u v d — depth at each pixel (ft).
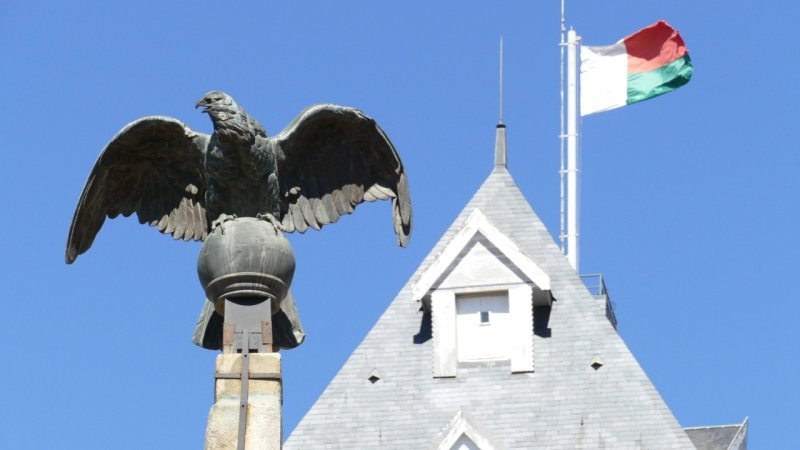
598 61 385.09
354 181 165.48
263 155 160.66
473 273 312.91
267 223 158.40
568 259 325.21
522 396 305.73
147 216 164.25
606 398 304.30
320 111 163.32
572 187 347.56
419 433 304.71
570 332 311.27
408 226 165.58
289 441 304.71
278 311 158.40
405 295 319.06
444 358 310.04
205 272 156.04
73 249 163.22
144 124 160.97
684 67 381.81
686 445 298.97
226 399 152.35
